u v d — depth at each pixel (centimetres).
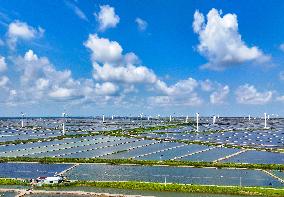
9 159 12388
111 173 10175
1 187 8531
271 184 8712
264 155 14138
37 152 14900
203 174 10081
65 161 12144
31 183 8712
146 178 9425
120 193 7975
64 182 8681
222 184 8712
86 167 11250
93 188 8431
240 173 10262
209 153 14700
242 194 7825
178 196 7750
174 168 11081
